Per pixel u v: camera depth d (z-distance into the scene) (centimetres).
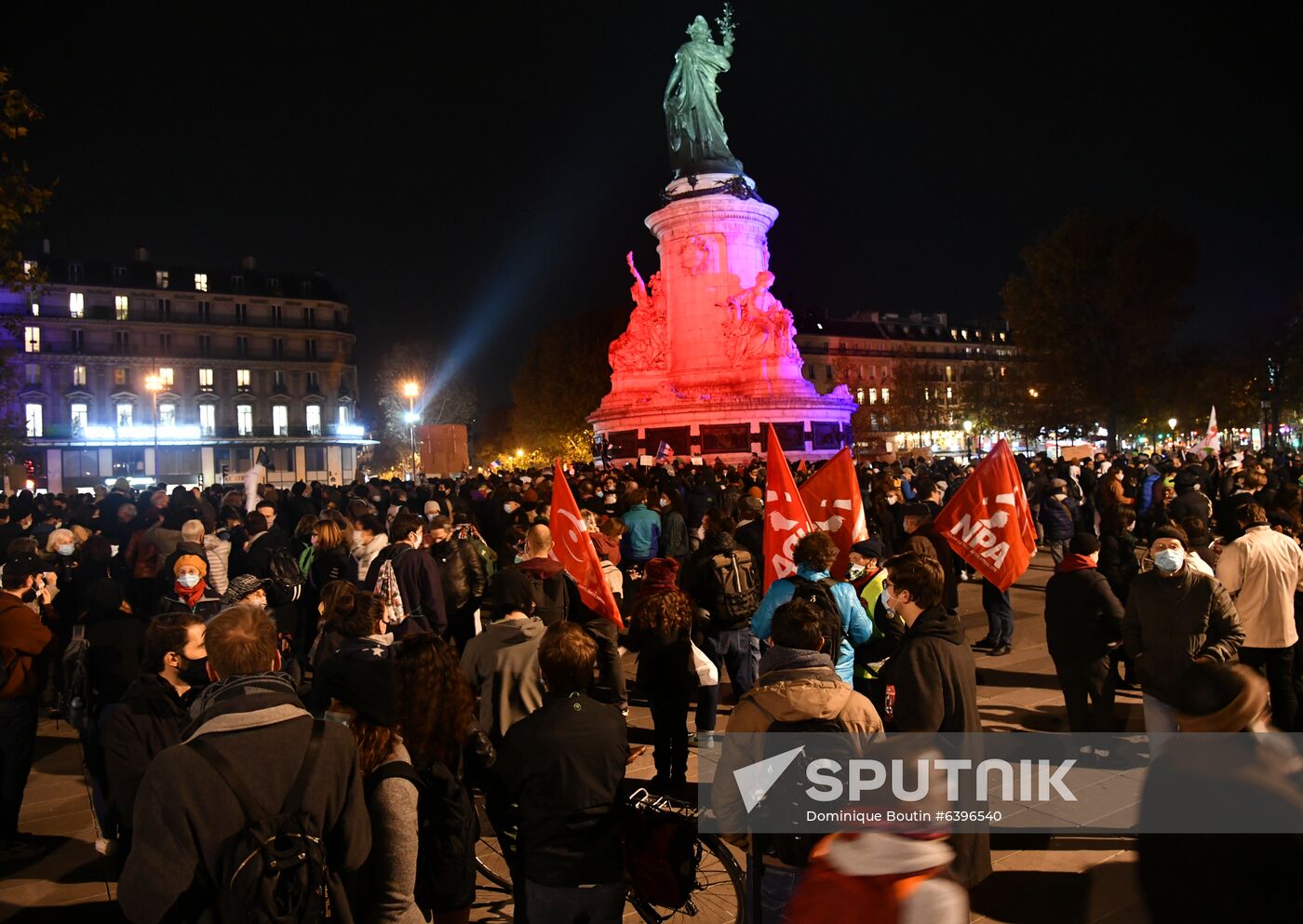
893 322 10206
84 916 509
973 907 473
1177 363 5153
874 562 704
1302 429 6147
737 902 404
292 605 917
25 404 6800
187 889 276
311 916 277
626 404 3647
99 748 528
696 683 653
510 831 396
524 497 1317
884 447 7488
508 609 570
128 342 7150
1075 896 480
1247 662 658
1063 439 6231
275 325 7688
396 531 769
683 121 3712
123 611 633
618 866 366
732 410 3319
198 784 279
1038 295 5025
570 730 365
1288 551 654
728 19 3738
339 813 302
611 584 848
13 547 644
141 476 7156
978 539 727
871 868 226
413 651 372
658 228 3694
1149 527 1706
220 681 313
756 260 3653
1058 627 657
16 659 579
